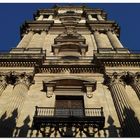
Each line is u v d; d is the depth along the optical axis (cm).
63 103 2317
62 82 2464
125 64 2648
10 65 2642
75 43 3409
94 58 2759
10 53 2706
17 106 2092
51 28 4053
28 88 2406
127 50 2986
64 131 1861
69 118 1891
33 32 3888
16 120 1953
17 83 2405
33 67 2630
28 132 1872
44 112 2066
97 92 2386
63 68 2695
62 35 3669
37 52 2936
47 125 1889
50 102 2255
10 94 2286
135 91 2358
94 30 3931
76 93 2400
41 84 2492
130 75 2491
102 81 2539
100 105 2206
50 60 2819
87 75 2633
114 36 3738
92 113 2080
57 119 1888
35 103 2223
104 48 3067
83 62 2764
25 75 2495
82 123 1892
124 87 2391
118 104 2133
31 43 3428
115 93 2275
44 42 3581
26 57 2670
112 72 2556
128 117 1942
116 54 2706
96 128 1892
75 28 4056
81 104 2303
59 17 4688
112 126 1931
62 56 3181
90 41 3634
